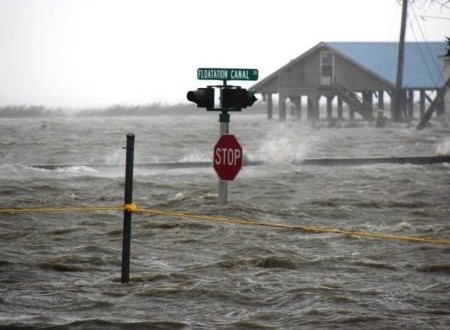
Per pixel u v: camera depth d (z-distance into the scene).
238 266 36.06
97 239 42.69
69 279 33.44
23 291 31.23
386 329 26.50
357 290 31.48
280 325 26.97
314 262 36.78
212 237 42.97
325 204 56.59
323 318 27.67
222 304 29.48
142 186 66.56
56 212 51.25
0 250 39.62
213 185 67.12
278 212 52.59
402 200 58.53
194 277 33.69
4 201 57.69
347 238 42.75
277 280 33.16
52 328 26.50
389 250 39.56
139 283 32.59
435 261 37.00
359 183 69.50
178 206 54.38
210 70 44.97
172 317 27.83
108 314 28.17
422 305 29.48
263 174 76.62
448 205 56.81
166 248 40.28
